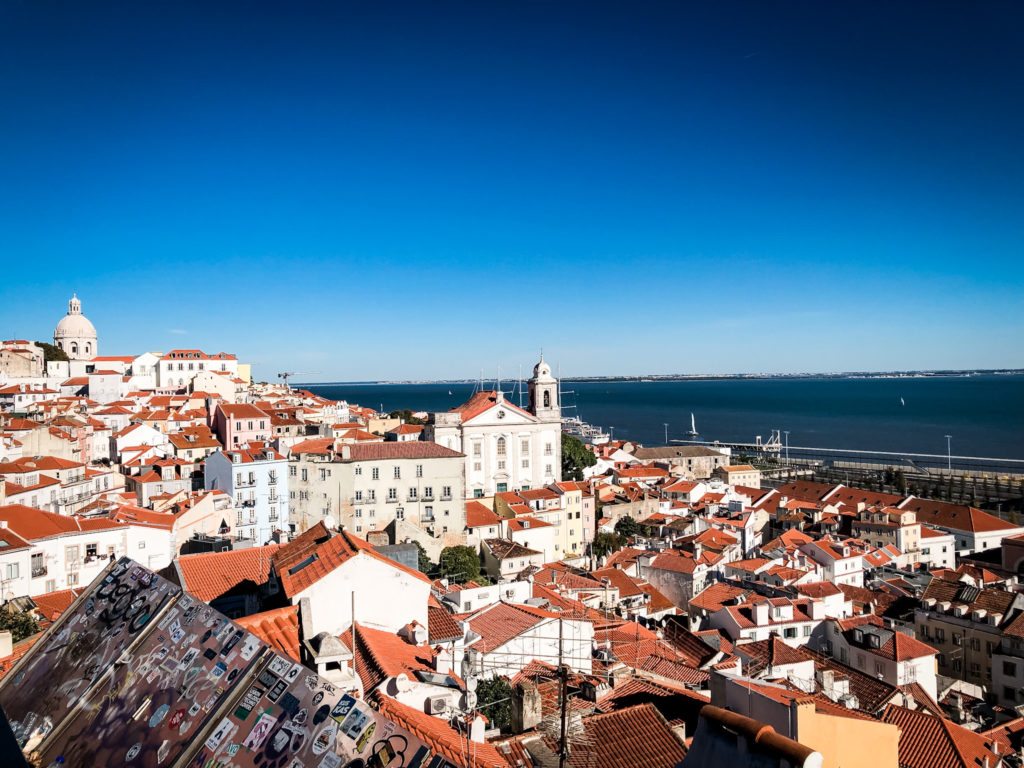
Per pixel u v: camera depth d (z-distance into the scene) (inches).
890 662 2925.7
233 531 4488.2
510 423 6801.2
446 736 1135.0
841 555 4640.8
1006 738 2244.1
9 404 7421.3
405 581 1871.3
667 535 6082.7
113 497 4877.0
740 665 2640.3
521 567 4793.3
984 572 4498.0
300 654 1523.1
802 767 624.1
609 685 1851.6
